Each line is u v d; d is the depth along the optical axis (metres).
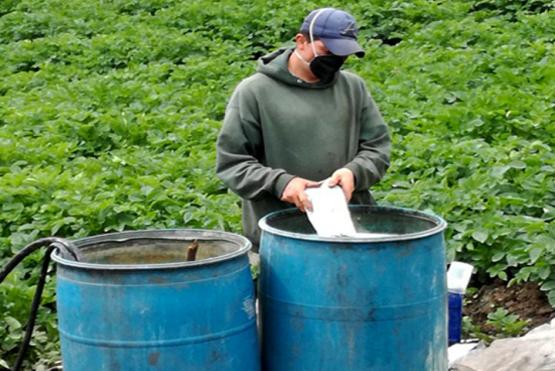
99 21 20.14
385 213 5.61
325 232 5.13
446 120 11.48
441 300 5.09
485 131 11.27
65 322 4.82
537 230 7.98
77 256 5.07
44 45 18.17
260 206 5.84
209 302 4.72
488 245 8.15
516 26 16.36
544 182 8.92
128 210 9.10
